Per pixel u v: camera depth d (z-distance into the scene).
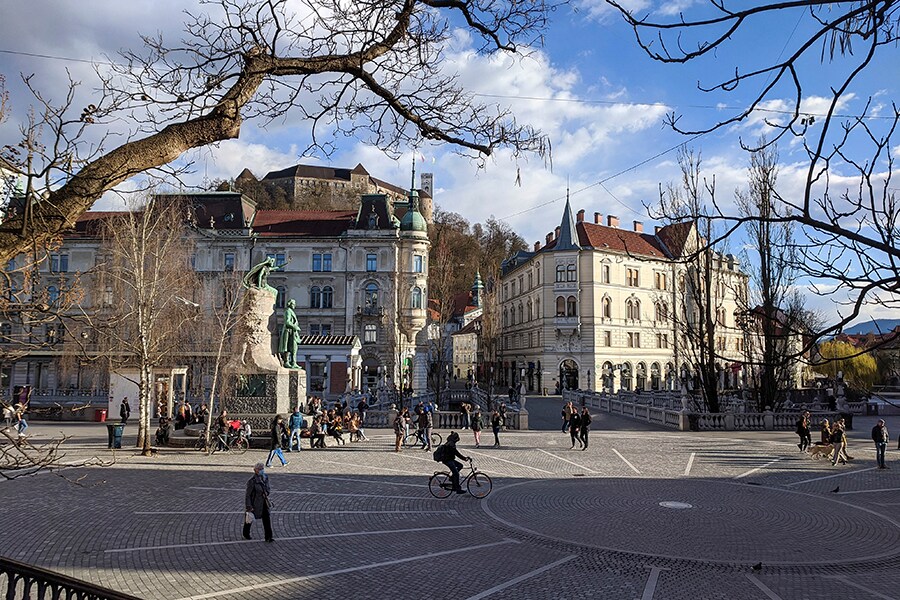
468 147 6.09
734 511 16.52
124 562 11.69
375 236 69.94
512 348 92.69
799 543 13.56
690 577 11.32
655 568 11.80
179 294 39.97
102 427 38.12
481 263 133.38
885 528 14.91
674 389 65.56
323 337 59.12
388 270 69.75
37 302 6.30
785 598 10.33
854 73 3.78
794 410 44.22
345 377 56.91
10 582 4.92
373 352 68.88
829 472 23.05
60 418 43.38
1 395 5.98
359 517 15.53
